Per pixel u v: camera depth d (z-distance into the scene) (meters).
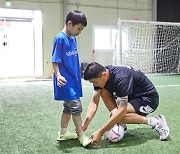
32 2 8.48
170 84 6.41
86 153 1.86
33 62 8.62
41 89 5.60
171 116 3.00
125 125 2.26
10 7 8.19
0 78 8.25
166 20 10.21
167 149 1.92
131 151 1.89
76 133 2.16
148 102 2.10
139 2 9.98
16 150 1.95
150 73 9.34
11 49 8.32
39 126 2.63
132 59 9.04
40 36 8.66
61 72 1.94
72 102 1.97
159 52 9.46
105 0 9.51
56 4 8.80
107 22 9.60
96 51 9.51
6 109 3.48
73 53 1.99
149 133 2.32
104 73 1.91
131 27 9.34
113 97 2.13
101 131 1.91
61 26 8.91
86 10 9.30
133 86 2.08
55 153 1.88
